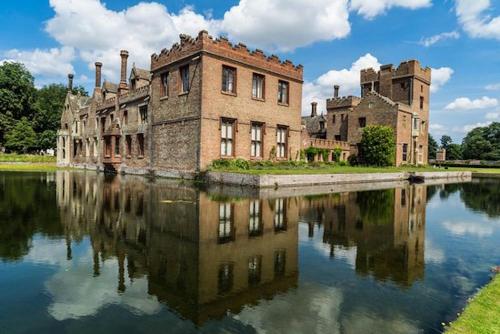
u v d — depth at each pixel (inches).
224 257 240.1
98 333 136.8
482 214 472.7
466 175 1562.5
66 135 1899.6
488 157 3412.9
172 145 1046.4
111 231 308.8
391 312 161.2
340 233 325.4
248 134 1043.3
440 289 191.2
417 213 468.8
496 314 158.9
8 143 2178.9
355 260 241.4
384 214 442.6
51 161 2096.5
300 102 1207.6
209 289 182.9
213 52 948.0
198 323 146.0
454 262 243.6
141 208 434.3
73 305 161.6
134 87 1391.5
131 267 215.5
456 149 3671.3
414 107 1701.5
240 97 1018.7
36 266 214.1
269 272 212.1
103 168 1464.1
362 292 184.2
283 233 318.3
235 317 152.2
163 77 1106.7
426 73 1771.7
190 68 976.3
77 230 310.3
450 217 444.8
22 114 2356.1
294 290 184.2
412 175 1186.6
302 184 819.4
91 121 1640.0
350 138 1702.8
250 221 368.5
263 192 658.2
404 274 215.0
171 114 1053.2
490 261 248.7
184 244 271.1
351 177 974.4
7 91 2186.3
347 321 151.2
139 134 1225.4
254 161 1042.7
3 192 585.0
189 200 515.8
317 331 141.5
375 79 1843.0
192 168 963.3
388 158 1517.0
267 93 1095.6
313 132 2116.1
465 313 158.9
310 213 430.6
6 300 166.1
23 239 277.4
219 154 973.8
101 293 175.3
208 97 943.0
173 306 162.1
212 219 371.6
